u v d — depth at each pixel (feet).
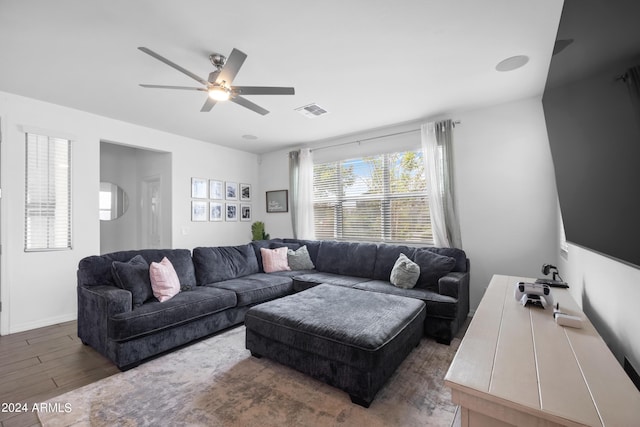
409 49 7.34
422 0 5.67
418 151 13.03
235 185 17.76
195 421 5.47
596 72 3.42
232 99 8.03
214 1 5.63
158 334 7.93
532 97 10.39
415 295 9.47
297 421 5.46
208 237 16.20
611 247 3.91
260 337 7.73
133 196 17.51
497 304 5.82
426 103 10.81
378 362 5.82
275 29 6.50
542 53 7.54
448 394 6.29
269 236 18.49
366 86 9.39
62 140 10.99
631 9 2.45
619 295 4.51
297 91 9.71
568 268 8.53
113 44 7.02
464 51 7.45
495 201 11.09
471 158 11.54
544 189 10.24
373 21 6.26
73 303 11.12
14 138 9.91
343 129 13.94
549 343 4.07
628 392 2.94
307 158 16.28
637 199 2.81
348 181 15.19
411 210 13.23
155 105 10.92
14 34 6.59
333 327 6.51
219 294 9.56
